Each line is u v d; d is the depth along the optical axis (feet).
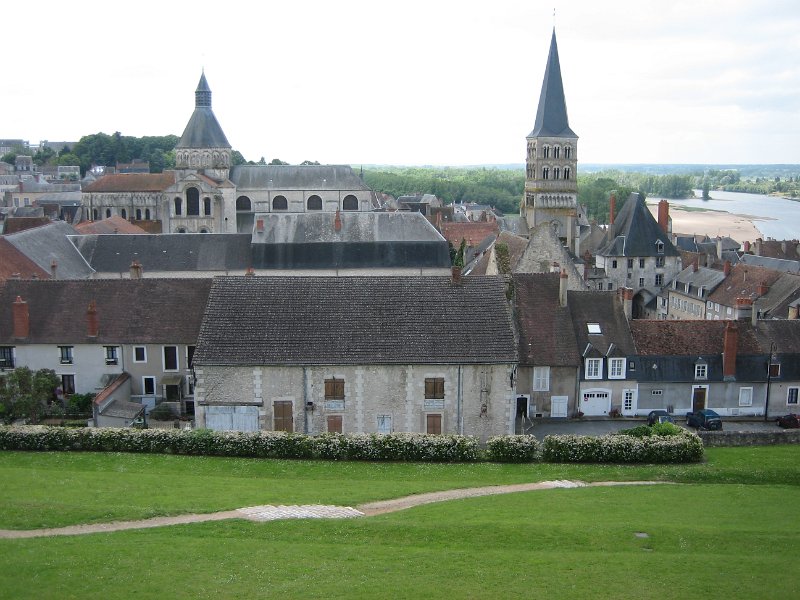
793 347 202.39
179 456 141.28
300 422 163.53
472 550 91.20
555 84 456.04
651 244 351.25
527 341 196.95
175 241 312.91
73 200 634.84
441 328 167.43
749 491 121.19
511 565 85.66
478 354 163.53
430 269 316.40
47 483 117.19
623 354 196.95
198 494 113.80
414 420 164.55
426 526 98.37
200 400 161.99
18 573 80.84
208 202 419.95
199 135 435.94
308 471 132.57
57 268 269.03
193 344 189.88
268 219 318.86
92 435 144.66
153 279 200.34
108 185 517.55
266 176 460.55
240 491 116.37
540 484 124.88
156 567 83.41
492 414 165.27
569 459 142.00
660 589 79.71
